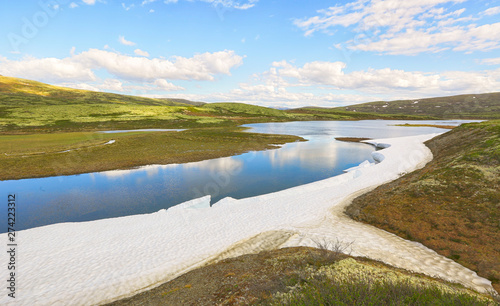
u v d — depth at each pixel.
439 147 45.44
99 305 10.18
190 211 23.19
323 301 6.38
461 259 12.41
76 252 15.46
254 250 14.66
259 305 7.18
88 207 25.33
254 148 59.56
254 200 25.81
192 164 43.66
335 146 64.50
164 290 10.35
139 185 31.98
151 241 16.92
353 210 21.31
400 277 8.24
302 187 29.55
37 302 10.48
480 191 18.56
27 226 21.30
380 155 46.59
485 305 6.39
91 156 47.00
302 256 11.05
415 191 21.33
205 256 14.35
